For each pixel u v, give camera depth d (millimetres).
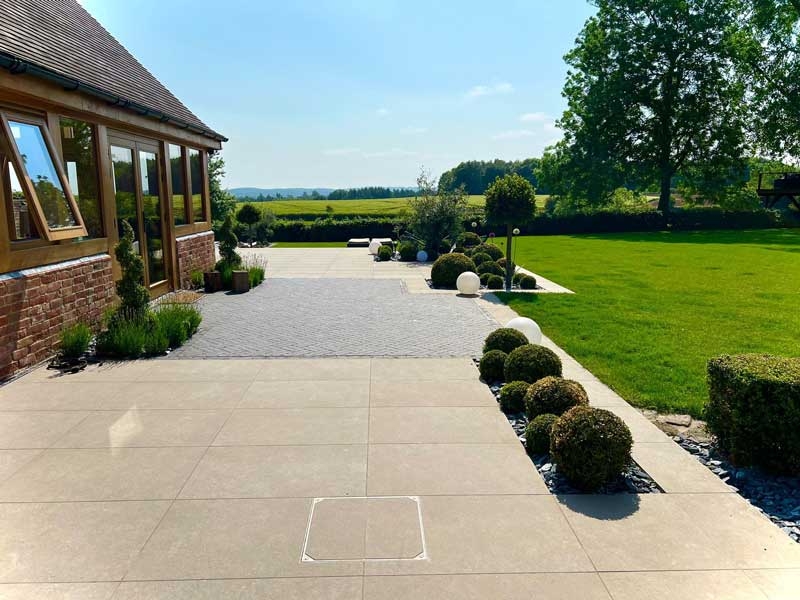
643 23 36219
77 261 7957
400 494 3818
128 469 4164
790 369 4324
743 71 35375
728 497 3836
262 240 31219
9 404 5496
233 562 3059
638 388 6297
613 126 36594
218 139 14742
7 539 3273
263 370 6660
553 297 12609
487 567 3027
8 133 6477
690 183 38156
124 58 11727
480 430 4934
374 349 7707
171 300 10320
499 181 13617
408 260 21109
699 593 2838
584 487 3922
